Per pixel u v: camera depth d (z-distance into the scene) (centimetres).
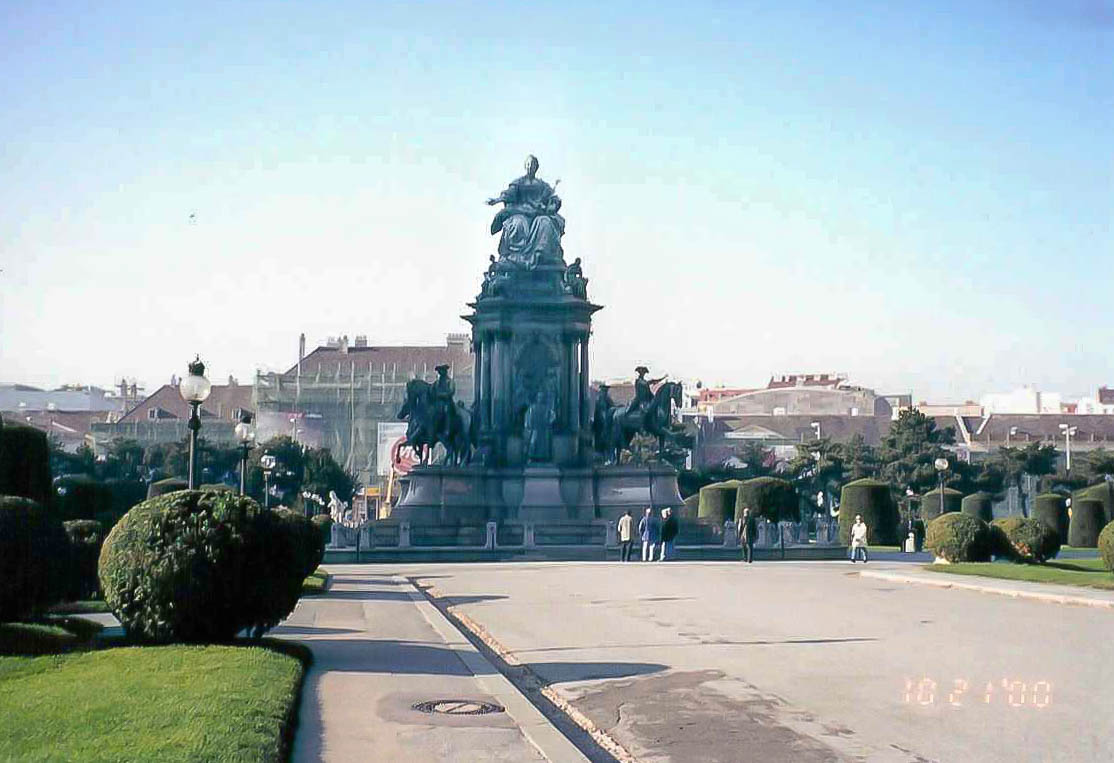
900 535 8100
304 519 3159
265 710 1480
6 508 2219
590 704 1836
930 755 1459
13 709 1468
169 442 15412
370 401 17662
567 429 7600
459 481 7381
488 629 2866
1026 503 14150
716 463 16225
